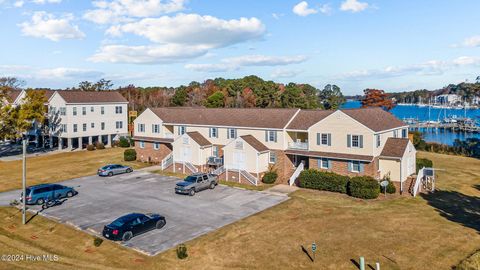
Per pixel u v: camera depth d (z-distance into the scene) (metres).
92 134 74.69
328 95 150.38
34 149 73.50
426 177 40.69
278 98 112.06
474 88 150.25
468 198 37.38
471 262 22.72
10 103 68.06
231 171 45.78
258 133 47.34
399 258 24.05
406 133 48.75
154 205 36.00
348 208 34.22
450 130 143.25
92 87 124.62
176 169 51.59
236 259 24.28
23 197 31.42
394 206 34.69
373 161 39.41
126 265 23.55
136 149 60.47
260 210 34.03
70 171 52.44
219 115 53.84
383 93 104.12
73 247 26.48
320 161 43.44
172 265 23.55
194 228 29.67
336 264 23.42
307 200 37.00
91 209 34.91
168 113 58.84
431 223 30.16
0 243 27.09
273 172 45.06
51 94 76.69
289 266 23.25
